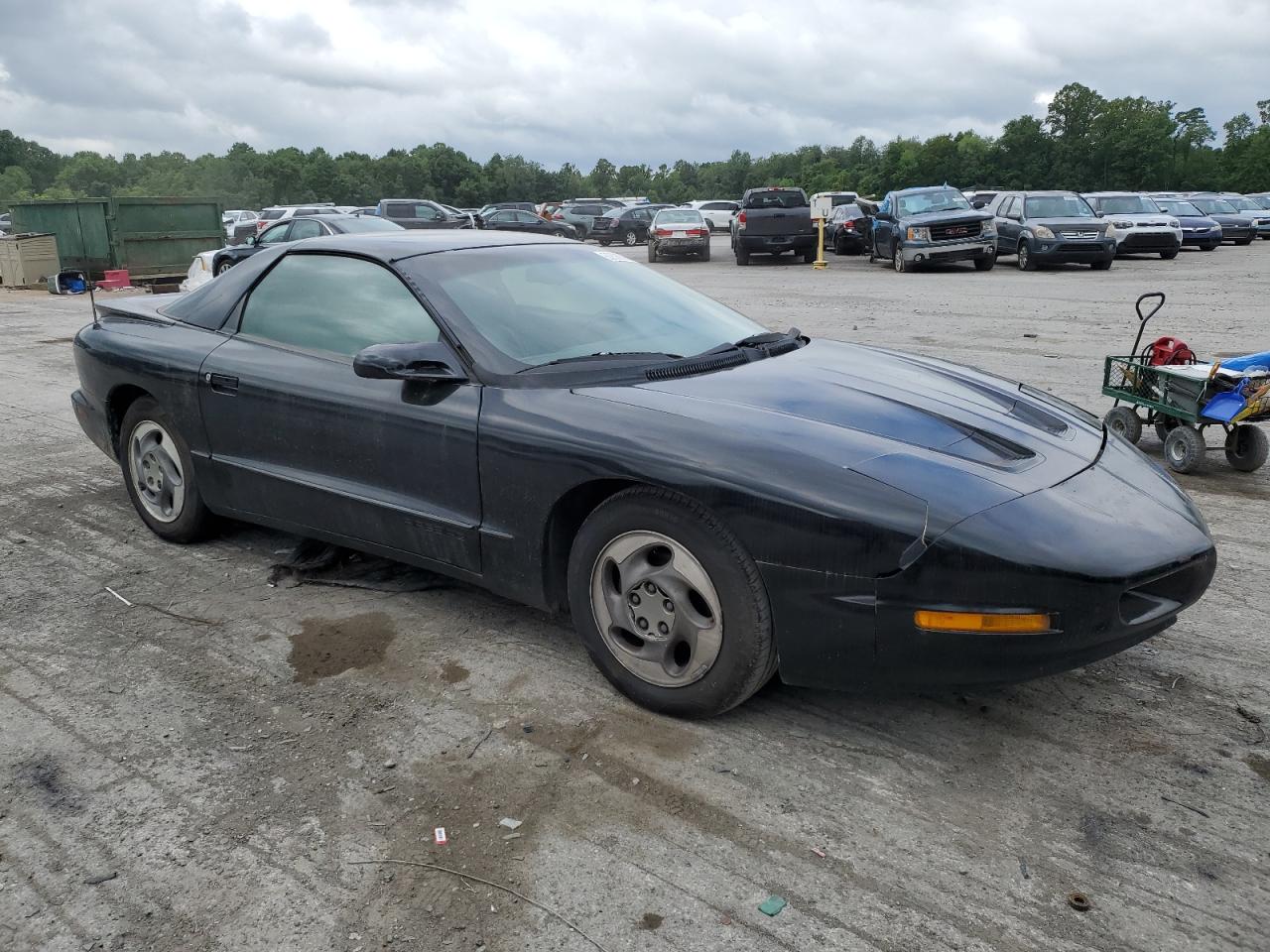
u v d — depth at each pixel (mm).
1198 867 2367
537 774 2754
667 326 3773
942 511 2596
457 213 30609
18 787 2730
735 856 2416
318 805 2629
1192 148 107375
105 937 2180
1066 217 21031
